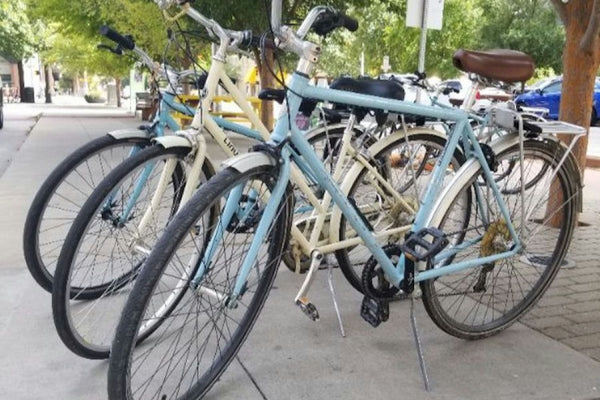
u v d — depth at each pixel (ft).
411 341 8.95
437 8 16.30
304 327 9.32
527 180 9.26
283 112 7.13
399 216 10.16
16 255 12.21
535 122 8.96
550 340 9.06
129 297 5.85
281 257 7.62
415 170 10.32
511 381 7.84
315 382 7.75
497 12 67.72
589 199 20.22
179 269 7.23
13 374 7.72
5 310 9.57
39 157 26.40
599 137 42.39
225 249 7.13
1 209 16.12
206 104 8.66
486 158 8.54
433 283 8.30
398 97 8.71
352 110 9.23
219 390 7.51
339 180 9.57
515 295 10.14
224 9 22.62
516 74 8.32
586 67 14.29
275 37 7.04
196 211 6.05
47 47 102.01
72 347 7.61
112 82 125.70
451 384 7.76
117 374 5.85
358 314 9.86
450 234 8.48
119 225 9.06
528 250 9.80
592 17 13.70
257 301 7.52
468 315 9.61
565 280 11.71
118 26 33.22
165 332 8.55
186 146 8.27
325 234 9.17
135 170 7.98
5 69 121.80
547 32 64.80
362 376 7.92
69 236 7.50
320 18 6.99
